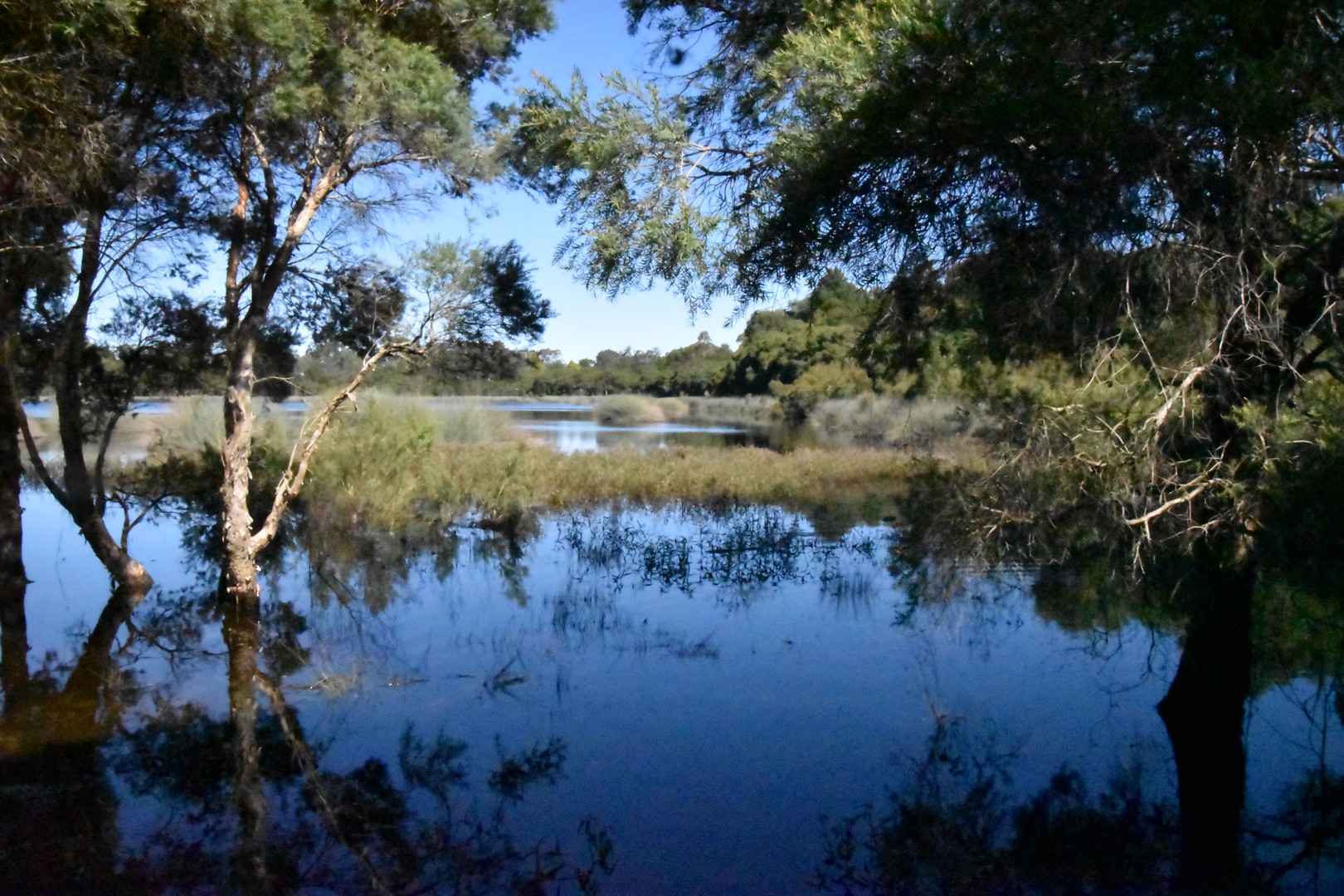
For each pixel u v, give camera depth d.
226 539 10.23
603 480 19.00
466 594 11.39
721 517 16.33
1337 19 4.98
